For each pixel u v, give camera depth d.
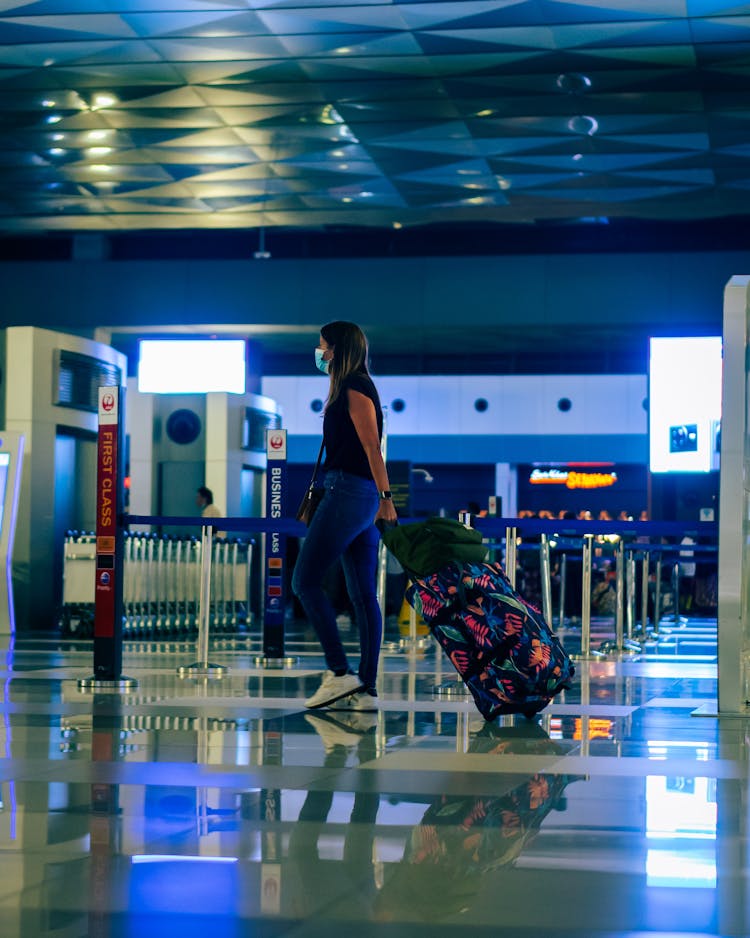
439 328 23.55
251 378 23.72
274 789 3.62
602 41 13.66
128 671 8.27
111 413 7.15
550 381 28.47
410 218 22.45
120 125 17.11
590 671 8.52
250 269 23.53
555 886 2.54
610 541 10.62
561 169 19.02
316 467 5.88
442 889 2.51
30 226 23.41
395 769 4.02
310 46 13.91
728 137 17.22
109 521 7.12
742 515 5.73
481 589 5.43
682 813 3.31
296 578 5.74
